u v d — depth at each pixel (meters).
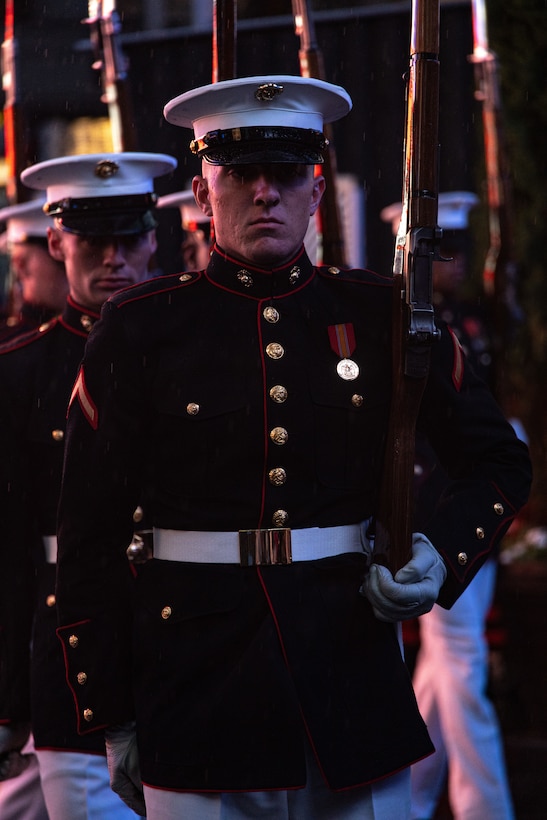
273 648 5.15
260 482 5.29
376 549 5.36
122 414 5.38
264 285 5.48
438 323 5.56
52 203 7.34
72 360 7.11
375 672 5.29
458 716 8.87
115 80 9.02
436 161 5.33
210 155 5.39
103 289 7.23
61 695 6.76
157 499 5.44
